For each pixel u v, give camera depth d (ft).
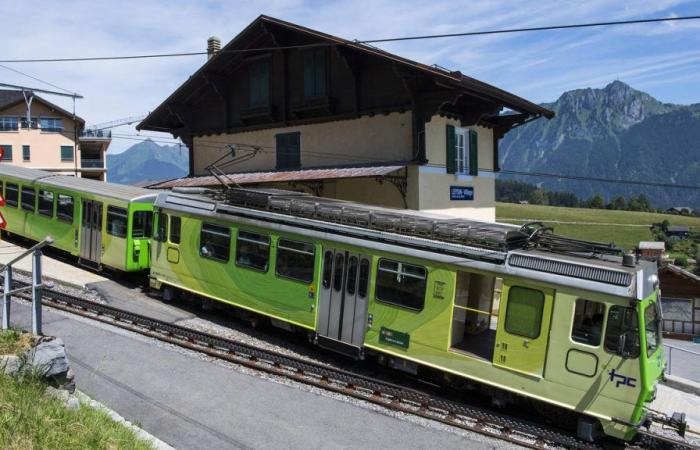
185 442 25.96
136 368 34.73
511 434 29.63
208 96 82.17
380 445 27.30
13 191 73.10
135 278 61.41
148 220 58.08
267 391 33.04
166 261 51.90
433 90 56.65
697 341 83.46
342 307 38.63
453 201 65.16
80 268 63.46
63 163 184.65
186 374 34.60
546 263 30.66
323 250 39.83
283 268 42.19
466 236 33.58
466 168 67.77
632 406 27.71
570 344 29.53
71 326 42.16
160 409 29.22
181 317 48.29
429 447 27.50
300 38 68.74
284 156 72.84
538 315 30.66
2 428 19.19
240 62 75.82
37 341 25.68
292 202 42.01
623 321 28.25
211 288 47.60
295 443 26.81
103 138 188.44
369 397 32.99
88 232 61.31
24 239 75.10
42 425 20.17
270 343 43.50
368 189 63.72
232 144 79.92
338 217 39.34
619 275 28.55
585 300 29.43
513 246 33.14
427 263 34.71
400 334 35.65
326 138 67.87
